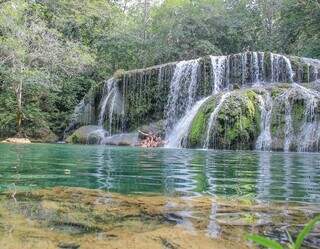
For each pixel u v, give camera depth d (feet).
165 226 6.30
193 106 48.70
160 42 76.84
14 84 58.13
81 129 53.42
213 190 10.43
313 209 7.94
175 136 45.80
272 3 84.79
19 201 8.18
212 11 80.48
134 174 14.14
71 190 9.87
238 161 21.08
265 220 6.87
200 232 5.96
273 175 14.29
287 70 49.67
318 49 69.00
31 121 59.47
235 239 5.61
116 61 75.15
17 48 51.80
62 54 57.11
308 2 66.54
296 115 38.60
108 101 56.13
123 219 6.72
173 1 86.02
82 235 5.64
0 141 49.93
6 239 5.32
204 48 75.25
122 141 47.50
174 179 12.80
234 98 39.78
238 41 82.28
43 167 16.14
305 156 26.43
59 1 71.46
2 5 51.67
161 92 54.39
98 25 78.74
